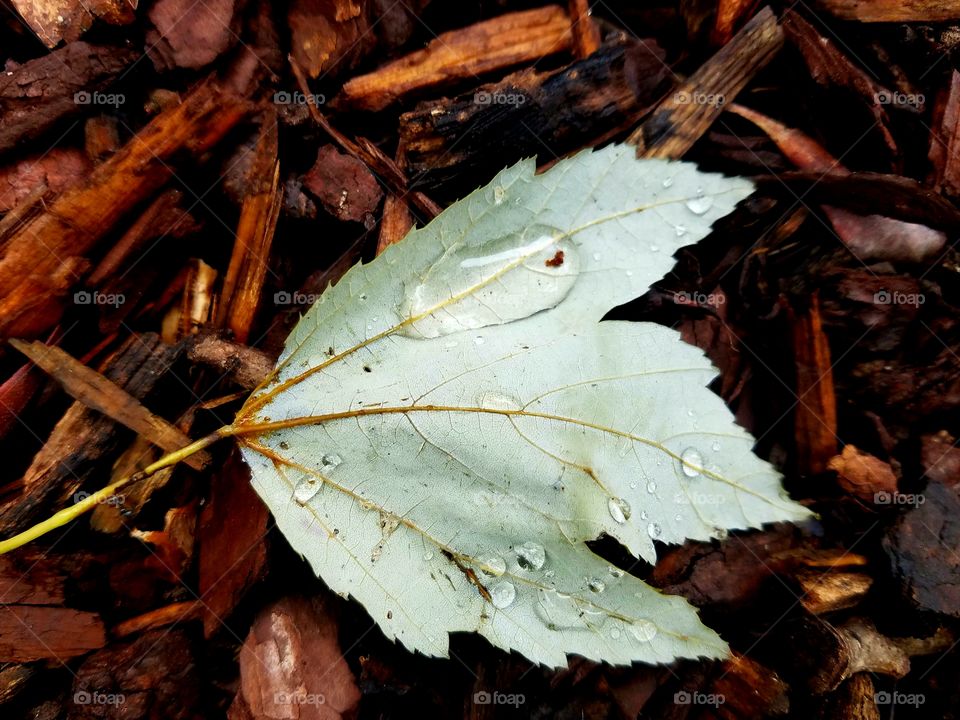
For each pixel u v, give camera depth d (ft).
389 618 0.39
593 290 0.40
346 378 0.41
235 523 0.43
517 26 0.47
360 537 0.40
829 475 0.45
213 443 0.42
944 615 0.41
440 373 0.41
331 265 0.46
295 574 0.43
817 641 0.42
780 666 0.43
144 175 0.43
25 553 0.42
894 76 0.47
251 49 0.45
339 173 0.45
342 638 0.43
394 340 0.41
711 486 0.39
